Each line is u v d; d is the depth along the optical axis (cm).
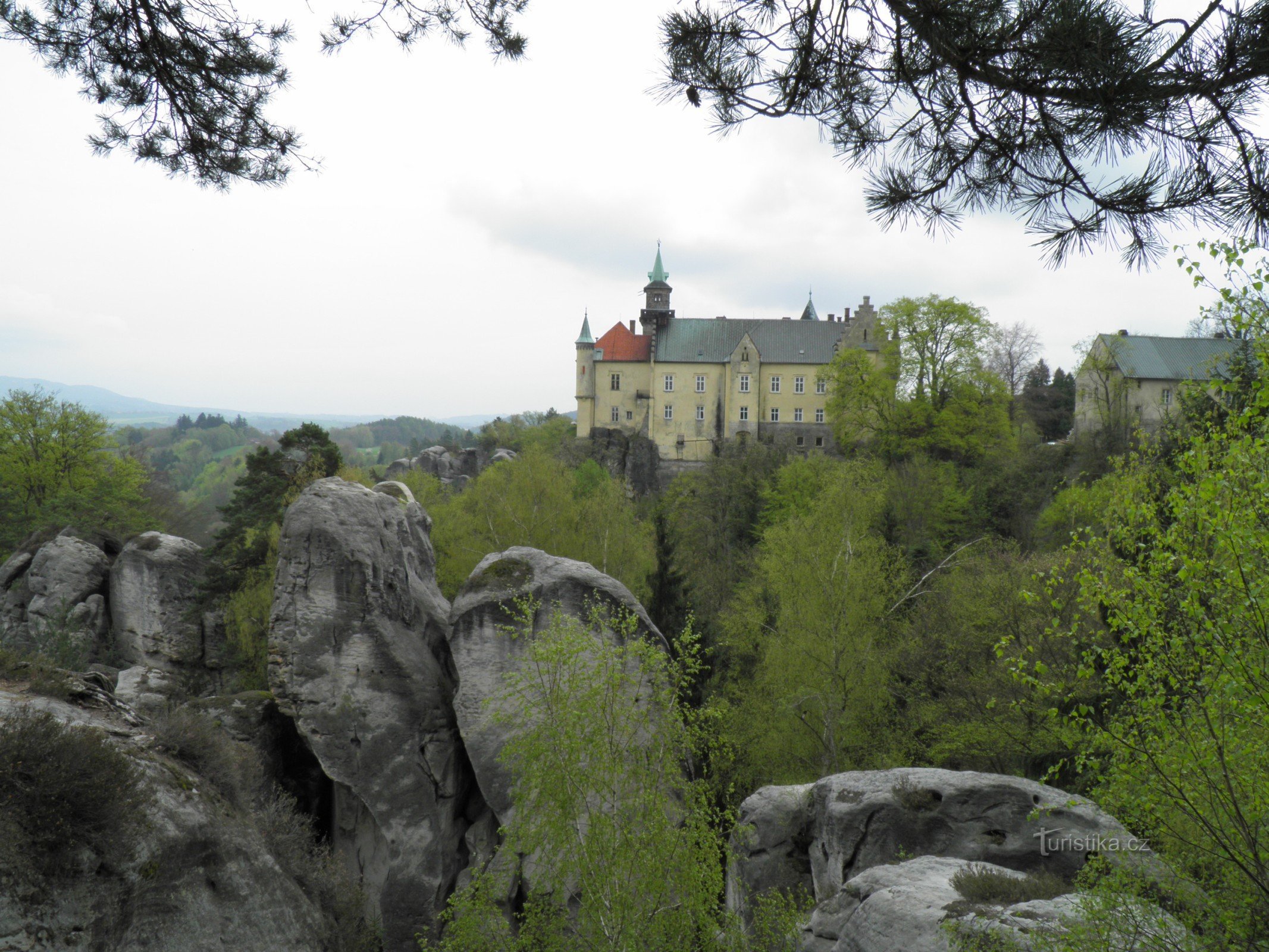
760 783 3138
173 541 4112
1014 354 10262
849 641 3183
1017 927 1014
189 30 951
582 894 1384
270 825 1580
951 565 4119
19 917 977
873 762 2956
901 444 7812
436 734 2581
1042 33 588
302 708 2522
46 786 1038
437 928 2447
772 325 10962
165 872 1166
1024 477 6656
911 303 8056
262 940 1279
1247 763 869
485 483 5484
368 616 2583
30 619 3862
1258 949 869
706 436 10588
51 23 942
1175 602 893
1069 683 1009
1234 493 800
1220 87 562
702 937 1379
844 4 665
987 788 1647
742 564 5419
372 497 2856
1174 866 970
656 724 1814
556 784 1420
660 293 11319
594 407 10812
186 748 1398
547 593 2622
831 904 1395
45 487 6334
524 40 988
